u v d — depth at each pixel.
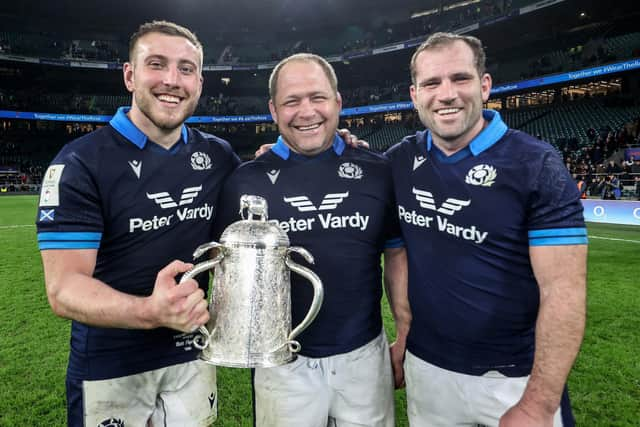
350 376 1.68
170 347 1.71
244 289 1.29
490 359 1.55
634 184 13.66
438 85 1.50
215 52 39.66
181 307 1.16
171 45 1.56
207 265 1.25
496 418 1.55
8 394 2.88
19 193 25.25
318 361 1.66
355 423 1.70
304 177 1.73
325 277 1.68
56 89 34.56
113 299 1.25
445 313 1.59
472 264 1.53
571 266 1.36
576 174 14.80
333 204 1.71
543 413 1.36
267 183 1.75
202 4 37.09
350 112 32.03
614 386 2.98
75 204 1.47
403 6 35.56
